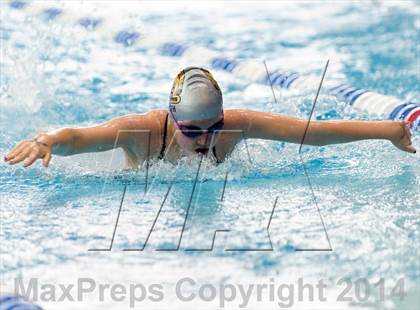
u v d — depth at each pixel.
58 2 24.48
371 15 23.75
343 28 22.41
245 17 23.92
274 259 8.34
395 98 15.91
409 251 8.41
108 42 21.23
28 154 9.63
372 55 19.77
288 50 20.39
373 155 12.09
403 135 11.39
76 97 16.34
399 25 22.52
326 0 25.88
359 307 7.31
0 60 18.23
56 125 14.60
